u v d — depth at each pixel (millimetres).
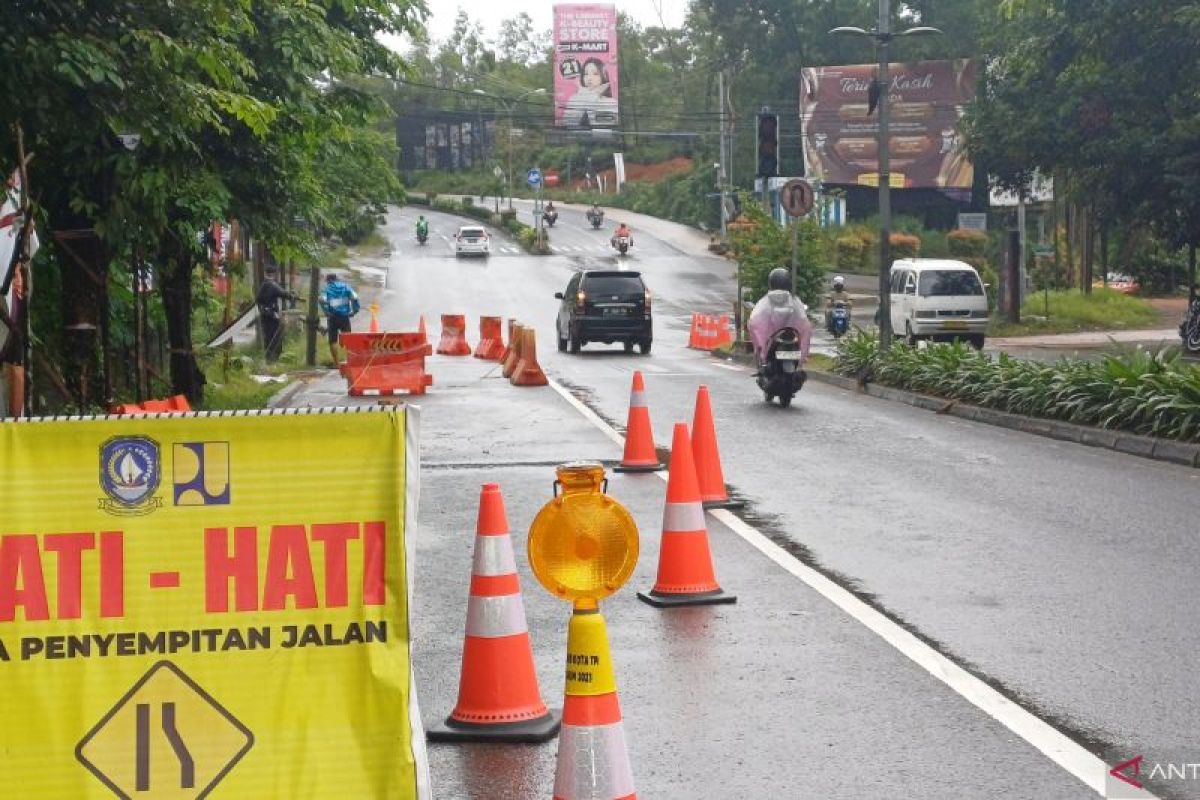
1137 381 34406
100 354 30016
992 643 15867
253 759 9414
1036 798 11250
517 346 53438
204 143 30688
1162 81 56625
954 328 74875
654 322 100625
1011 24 77312
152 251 33625
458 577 19750
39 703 9289
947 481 27891
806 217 68625
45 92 22031
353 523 9523
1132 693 13961
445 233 187250
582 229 191750
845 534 22391
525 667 13164
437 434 35688
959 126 85000
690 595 17859
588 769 9992
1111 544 21484
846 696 13977
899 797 11320
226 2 23141
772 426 37375
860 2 174500
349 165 70812
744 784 11664
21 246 21797
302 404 44938
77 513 9336
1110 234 123250
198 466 9406
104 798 9312
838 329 76688
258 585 9445
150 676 9375
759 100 180750
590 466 10336
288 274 90312
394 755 9477
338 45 31141
